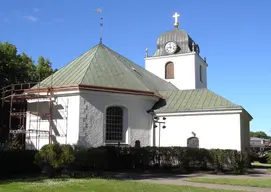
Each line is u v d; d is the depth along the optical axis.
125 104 27.92
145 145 28.64
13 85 30.11
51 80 28.86
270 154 37.78
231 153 24.06
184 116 28.48
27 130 26.34
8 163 21.19
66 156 19.27
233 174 23.42
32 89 27.64
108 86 27.05
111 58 32.12
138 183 17.19
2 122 33.97
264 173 24.53
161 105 30.06
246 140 32.31
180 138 28.36
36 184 16.44
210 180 19.00
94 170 24.12
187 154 24.52
